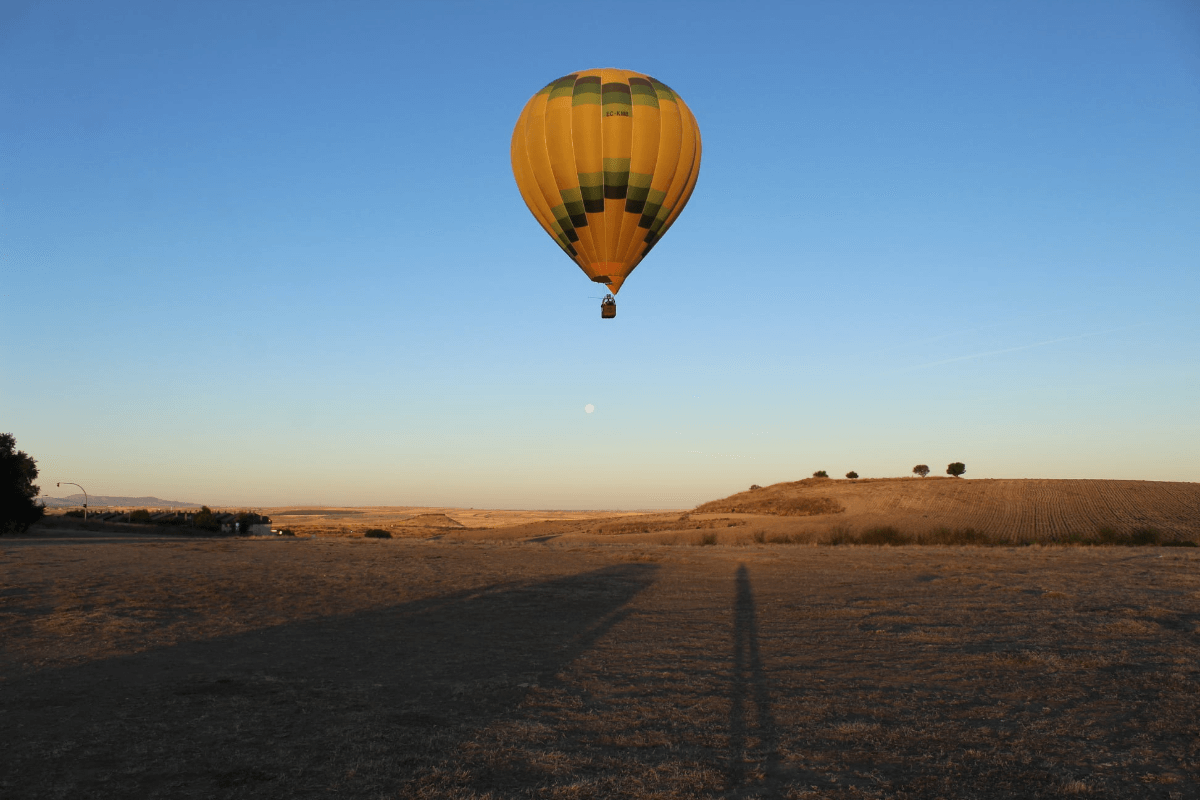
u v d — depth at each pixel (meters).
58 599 14.54
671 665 9.32
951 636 10.54
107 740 6.44
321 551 28.38
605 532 62.84
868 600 14.44
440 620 12.91
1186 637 10.02
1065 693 7.52
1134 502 60.34
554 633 11.65
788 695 7.80
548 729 6.70
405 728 6.77
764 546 32.97
